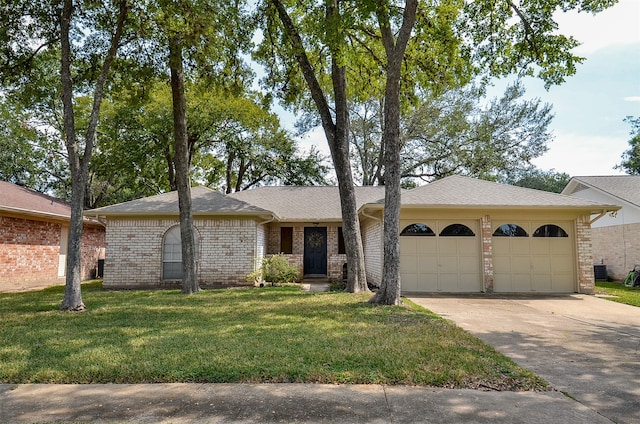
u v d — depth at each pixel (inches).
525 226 518.9
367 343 222.7
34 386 166.6
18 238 574.2
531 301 433.4
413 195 523.8
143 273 560.1
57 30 444.8
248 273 561.9
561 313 352.8
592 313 353.4
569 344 239.8
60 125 904.3
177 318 305.7
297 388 162.6
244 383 168.6
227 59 508.7
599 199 772.6
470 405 146.8
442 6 447.5
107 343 227.3
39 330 263.6
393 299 366.6
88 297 441.4
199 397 153.8
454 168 1096.2
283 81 544.1
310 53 521.0
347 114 477.1
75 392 159.8
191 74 540.7
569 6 406.3
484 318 324.2
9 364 188.7
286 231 711.1
